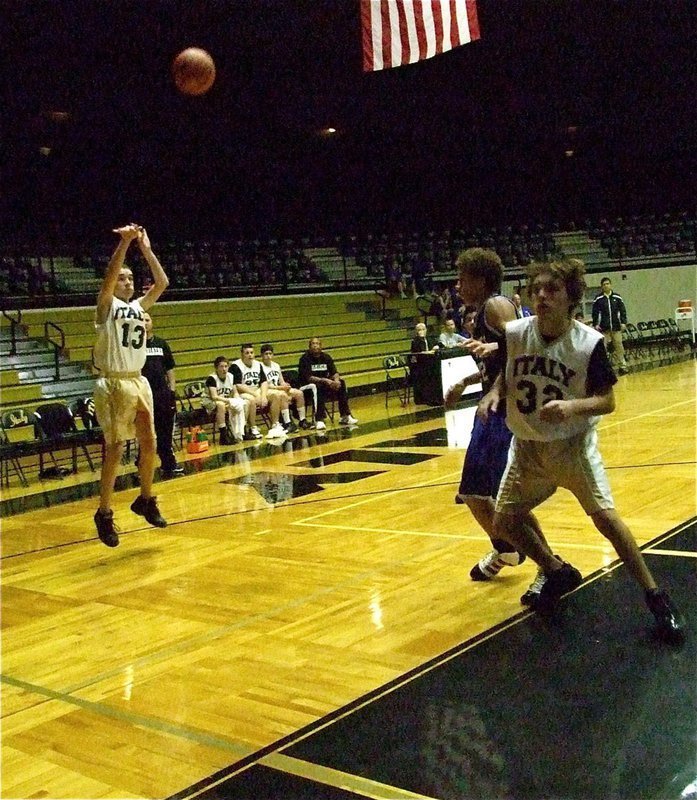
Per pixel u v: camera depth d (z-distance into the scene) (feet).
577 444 11.84
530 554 12.78
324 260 70.95
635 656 10.96
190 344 50.93
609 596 13.33
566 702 9.82
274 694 10.87
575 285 11.47
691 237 74.33
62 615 14.98
